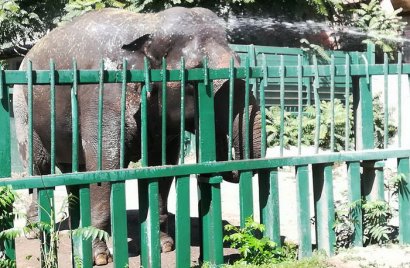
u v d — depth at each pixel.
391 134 16.94
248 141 6.69
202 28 7.38
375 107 16.98
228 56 7.21
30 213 8.52
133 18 7.72
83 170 8.48
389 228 7.54
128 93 7.32
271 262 6.67
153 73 6.22
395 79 17.25
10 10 17.06
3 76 5.59
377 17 19.59
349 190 7.24
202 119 6.47
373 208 7.23
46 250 5.86
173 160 8.18
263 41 19.08
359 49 20.02
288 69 6.89
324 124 16.44
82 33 7.87
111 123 7.32
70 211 6.11
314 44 18.92
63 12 17.84
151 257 6.27
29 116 5.74
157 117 7.46
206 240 6.67
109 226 7.31
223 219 9.59
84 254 5.96
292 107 18.34
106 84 7.34
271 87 17.88
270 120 16.89
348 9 19.86
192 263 7.02
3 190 5.48
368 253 7.05
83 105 7.50
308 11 19.02
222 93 6.90
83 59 7.68
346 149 7.25
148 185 6.26
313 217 8.04
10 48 18.36
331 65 7.07
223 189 12.30
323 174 7.11
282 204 10.82
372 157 7.27
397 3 19.19
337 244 7.43
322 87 18.47
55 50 8.12
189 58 7.25
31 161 5.79
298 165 6.91
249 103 6.87
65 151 8.55
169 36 7.31
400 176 7.40
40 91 8.32
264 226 6.70
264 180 6.88
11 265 5.63
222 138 6.97
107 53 7.49
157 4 17.20
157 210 6.29
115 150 7.31
